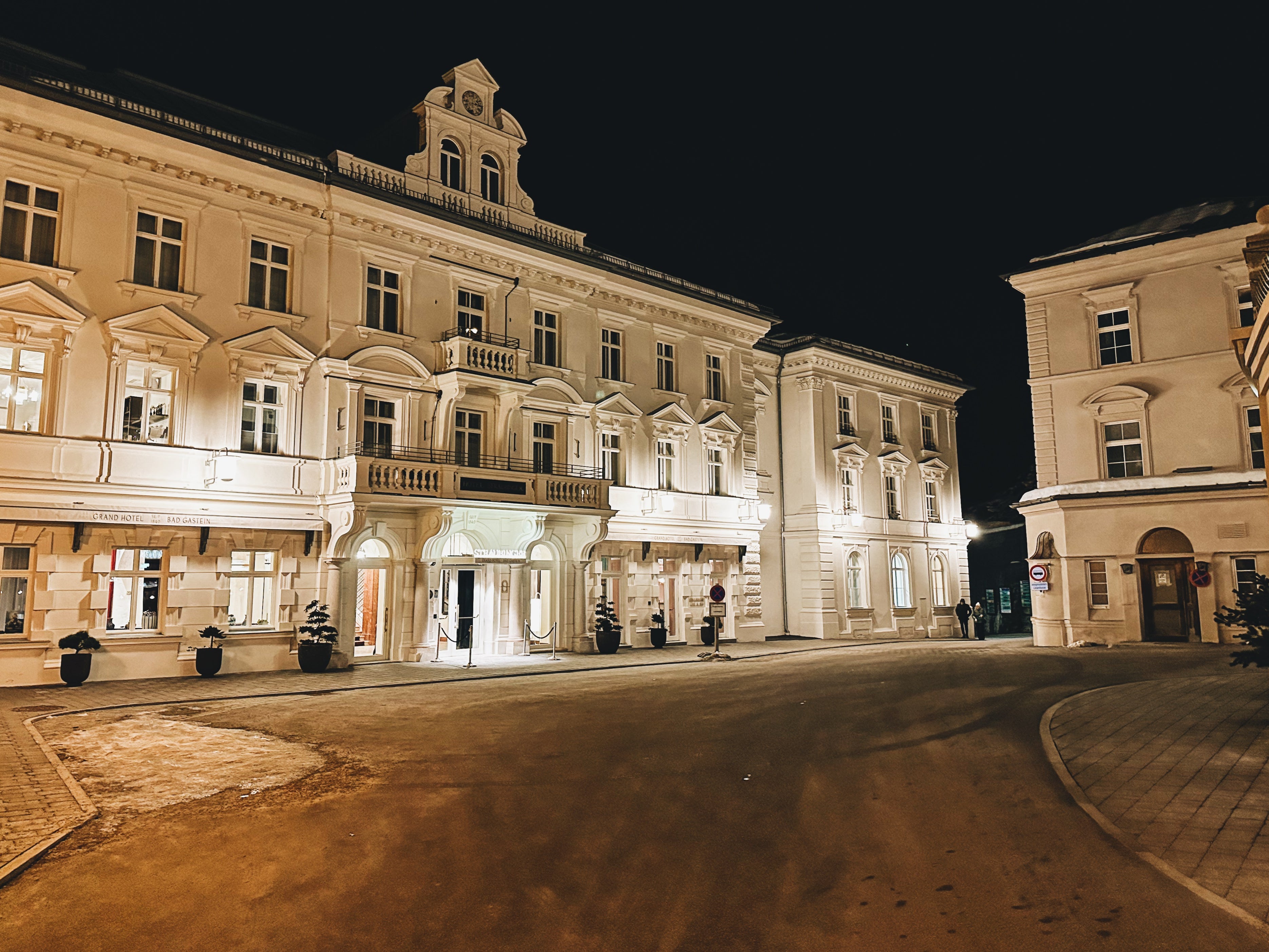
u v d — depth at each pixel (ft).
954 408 147.64
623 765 34.35
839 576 120.26
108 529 61.36
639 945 17.52
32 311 58.54
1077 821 25.22
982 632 127.03
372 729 43.21
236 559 68.13
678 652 90.94
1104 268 99.04
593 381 94.12
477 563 78.54
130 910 19.77
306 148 82.64
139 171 64.44
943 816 26.30
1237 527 85.40
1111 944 17.01
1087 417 98.78
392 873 22.06
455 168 84.79
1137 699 46.73
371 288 77.36
